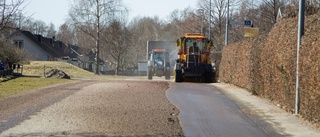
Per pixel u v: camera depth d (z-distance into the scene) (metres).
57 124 11.76
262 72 18.14
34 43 74.69
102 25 59.62
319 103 11.30
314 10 19.53
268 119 13.04
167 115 13.49
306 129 11.48
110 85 24.38
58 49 87.88
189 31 67.06
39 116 12.96
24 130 10.93
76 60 82.69
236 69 24.42
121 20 72.62
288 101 14.38
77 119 12.53
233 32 47.28
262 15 46.00
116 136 10.40
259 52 18.62
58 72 36.75
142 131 11.01
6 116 12.94
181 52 30.58
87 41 75.38
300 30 13.07
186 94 19.81
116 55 75.19
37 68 50.97
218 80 32.34
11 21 13.32
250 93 20.45
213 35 55.94
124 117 12.97
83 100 16.80
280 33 15.44
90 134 10.57
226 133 11.09
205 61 30.42
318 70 11.26
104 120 12.43
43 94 19.05
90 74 54.38
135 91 20.47
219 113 14.23
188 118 13.16
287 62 14.27
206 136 10.70
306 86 12.39
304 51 12.49
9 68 35.72
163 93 19.88
